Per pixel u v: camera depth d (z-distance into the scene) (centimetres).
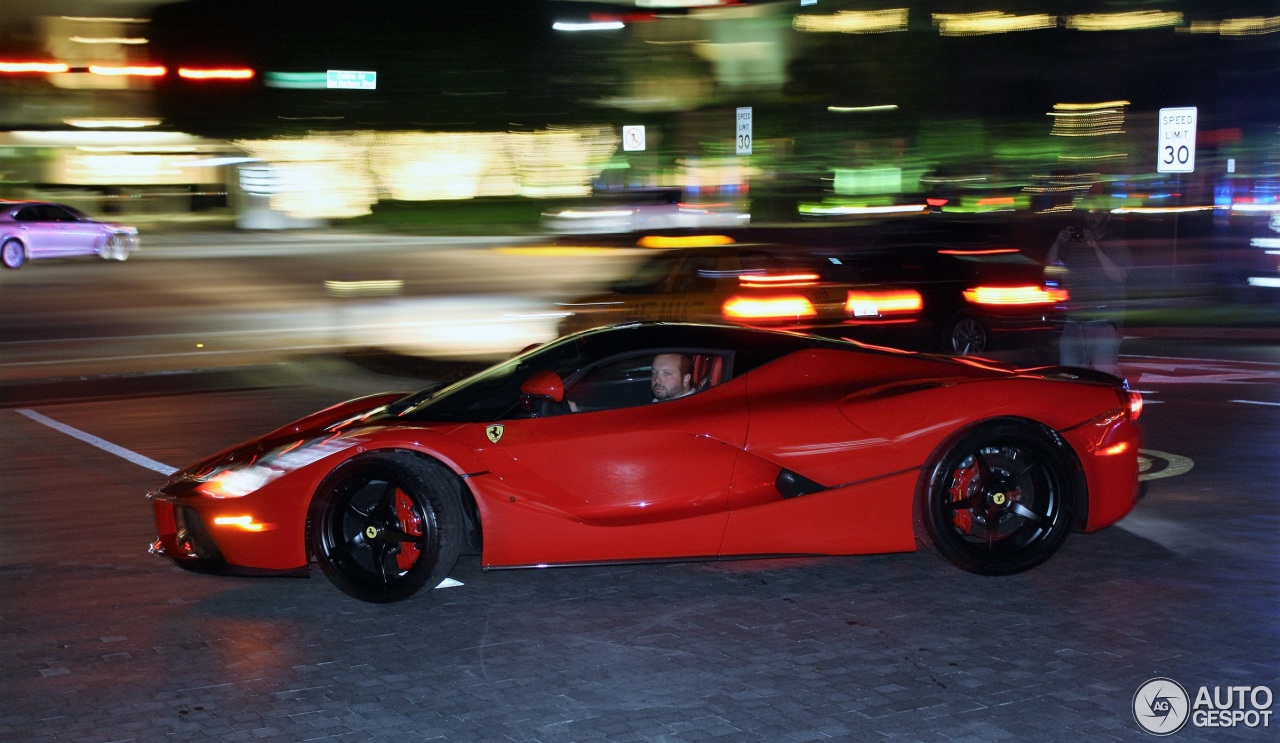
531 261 3322
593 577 641
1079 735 428
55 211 3102
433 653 528
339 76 4697
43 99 4047
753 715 450
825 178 4338
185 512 616
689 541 602
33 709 468
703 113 4509
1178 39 3500
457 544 591
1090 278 1059
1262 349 1602
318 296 2444
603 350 634
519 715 455
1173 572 626
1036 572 632
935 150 4106
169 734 442
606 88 4781
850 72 4003
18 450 1012
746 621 564
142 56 4184
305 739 436
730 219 4281
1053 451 622
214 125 4428
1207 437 984
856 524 613
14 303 2325
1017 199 3994
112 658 525
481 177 5162
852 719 445
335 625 569
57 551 702
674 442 602
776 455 607
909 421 614
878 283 1388
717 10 4166
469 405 618
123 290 2564
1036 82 3806
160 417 1177
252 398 1293
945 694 468
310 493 591
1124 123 3769
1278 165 3397
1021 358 1491
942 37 3797
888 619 562
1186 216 3609
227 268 3078
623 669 504
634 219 4222
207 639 551
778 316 1308
